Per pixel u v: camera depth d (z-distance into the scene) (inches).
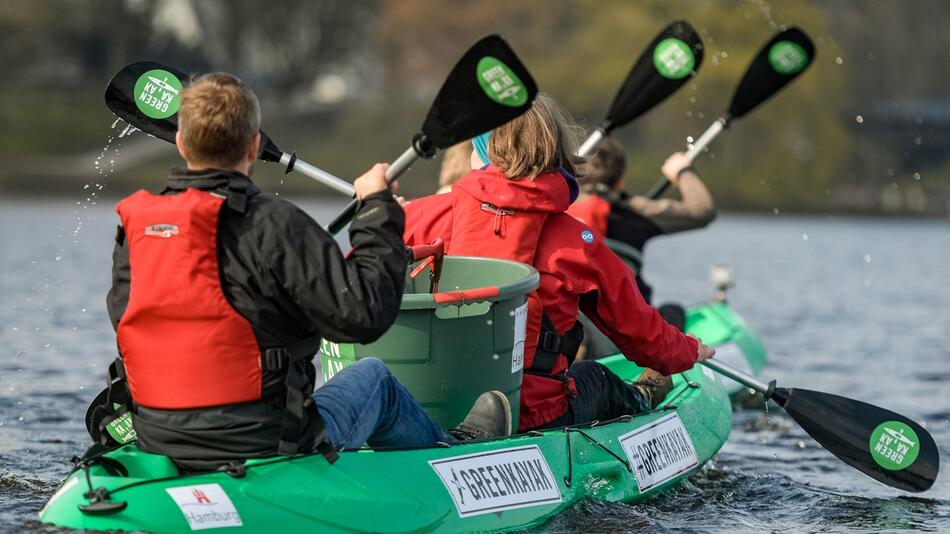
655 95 885.8
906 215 5836.6
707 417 666.8
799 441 813.9
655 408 639.1
